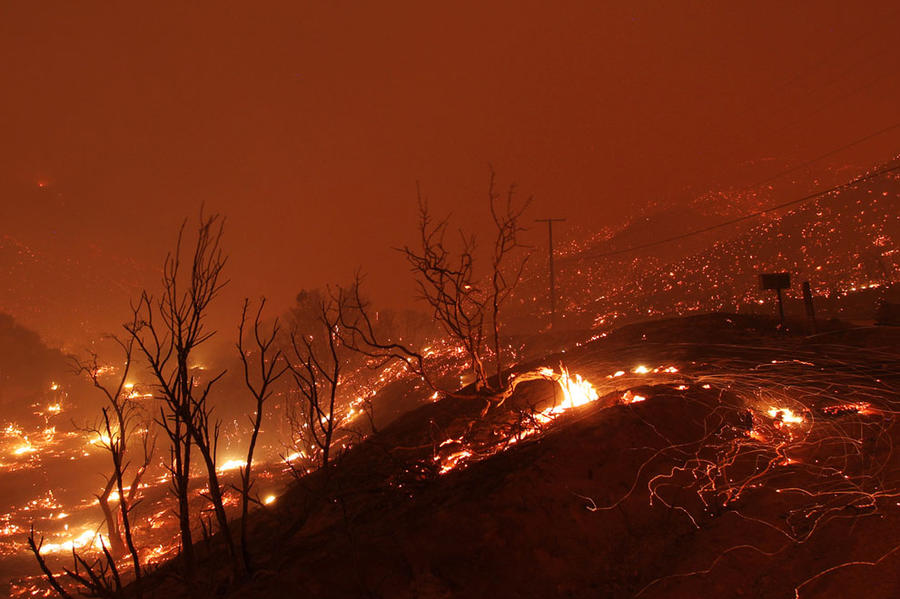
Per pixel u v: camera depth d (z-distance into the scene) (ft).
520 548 15.23
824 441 21.98
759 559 14.78
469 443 25.03
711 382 29.22
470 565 14.64
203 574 17.16
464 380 68.03
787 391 28.40
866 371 31.96
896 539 14.47
